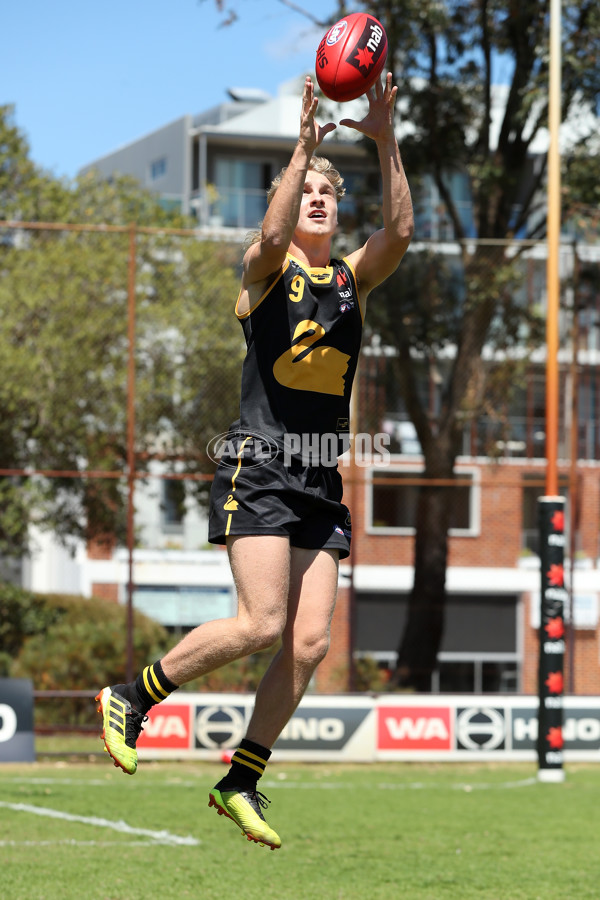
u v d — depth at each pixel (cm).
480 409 6819
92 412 7469
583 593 11325
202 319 7300
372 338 6825
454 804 3550
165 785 3931
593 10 6575
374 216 7212
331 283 1370
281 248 1312
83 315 7438
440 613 7206
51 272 7444
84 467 7744
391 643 10975
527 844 2747
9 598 7862
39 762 4812
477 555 11538
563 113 6925
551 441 4681
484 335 6831
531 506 11750
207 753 4741
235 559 1326
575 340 6059
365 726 4875
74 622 8225
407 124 8706
